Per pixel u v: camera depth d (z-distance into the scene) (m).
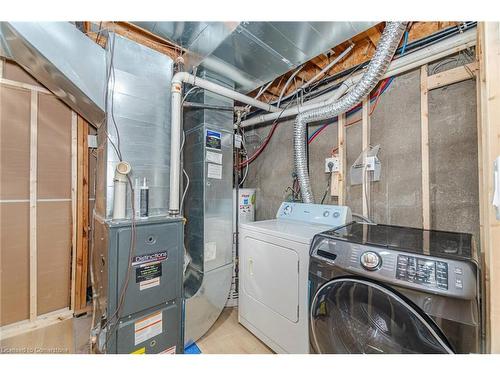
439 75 1.51
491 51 0.95
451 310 0.84
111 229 1.30
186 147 2.15
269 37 1.47
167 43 1.96
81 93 1.44
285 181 2.64
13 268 2.03
